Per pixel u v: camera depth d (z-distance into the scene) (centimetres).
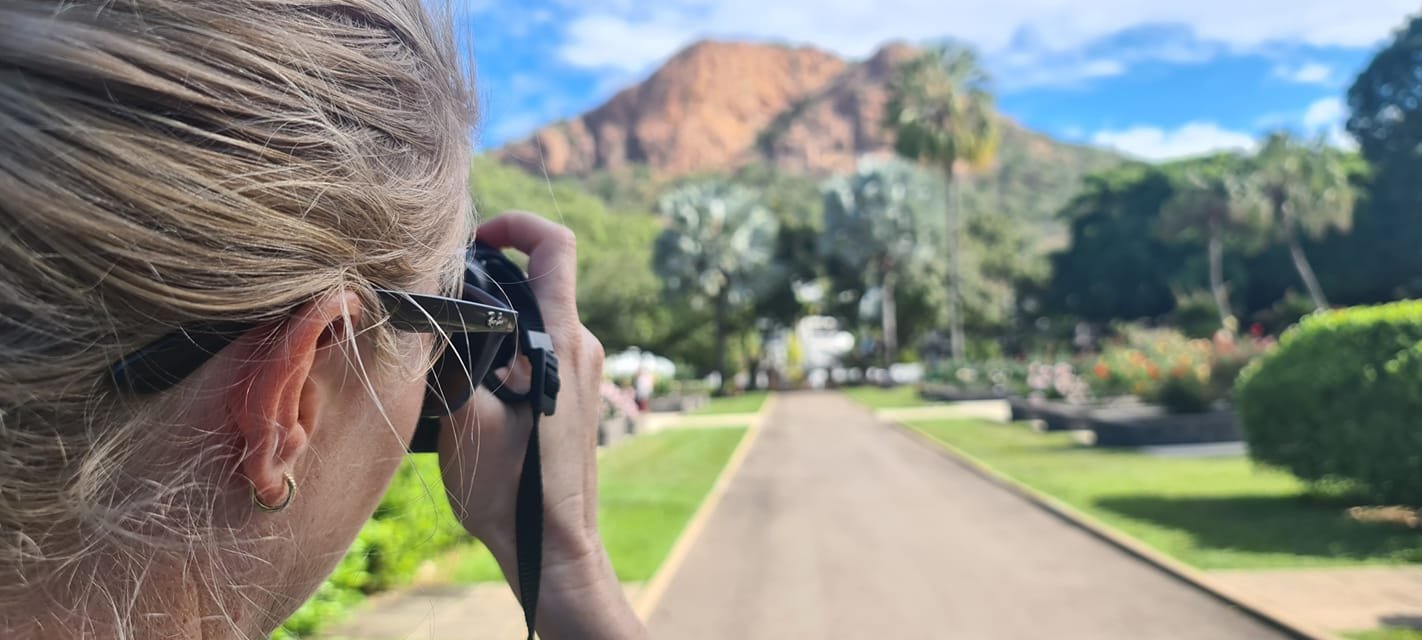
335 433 54
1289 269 6294
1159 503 976
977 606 604
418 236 54
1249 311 6669
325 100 49
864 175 5881
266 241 45
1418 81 5841
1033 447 1716
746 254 5381
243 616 51
